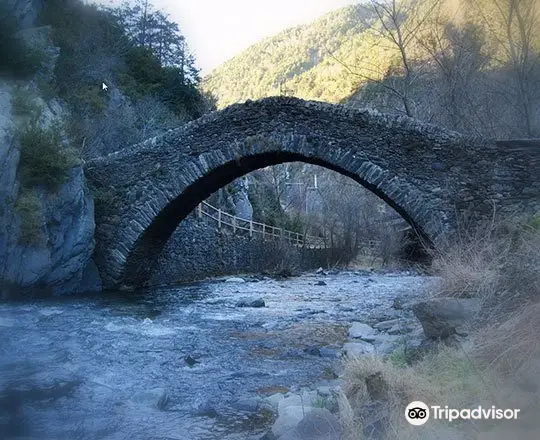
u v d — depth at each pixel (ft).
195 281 68.69
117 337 30.81
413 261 94.94
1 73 49.11
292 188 159.74
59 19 68.85
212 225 75.41
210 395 19.57
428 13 59.77
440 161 42.42
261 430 15.78
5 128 41.34
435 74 60.75
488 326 16.43
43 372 20.66
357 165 45.03
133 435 15.30
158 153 53.52
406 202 43.01
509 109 50.42
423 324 19.08
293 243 104.63
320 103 47.03
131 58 98.43
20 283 43.11
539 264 17.38
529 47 45.06
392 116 44.39
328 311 41.70
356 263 113.50
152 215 53.36
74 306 43.60
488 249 24.02
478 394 12.77
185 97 109.70
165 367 23.81
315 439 12.47
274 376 22.30
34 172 43.93
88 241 52.47
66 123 52.90
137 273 57.82
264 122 49.06
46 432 15.11
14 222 41.45
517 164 40.16
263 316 39.47
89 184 54.95
